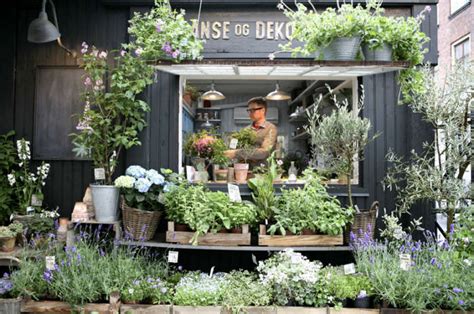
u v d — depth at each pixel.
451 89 2.92
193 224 2.92
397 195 3.43
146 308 2.74
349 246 3.00
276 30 3.52
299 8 3.12
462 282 2.60
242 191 3.44
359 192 3.43
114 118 3.49
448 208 3.05
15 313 2.70
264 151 3.79
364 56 3.08
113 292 2.73
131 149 3.49
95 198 3.15
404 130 3.47
